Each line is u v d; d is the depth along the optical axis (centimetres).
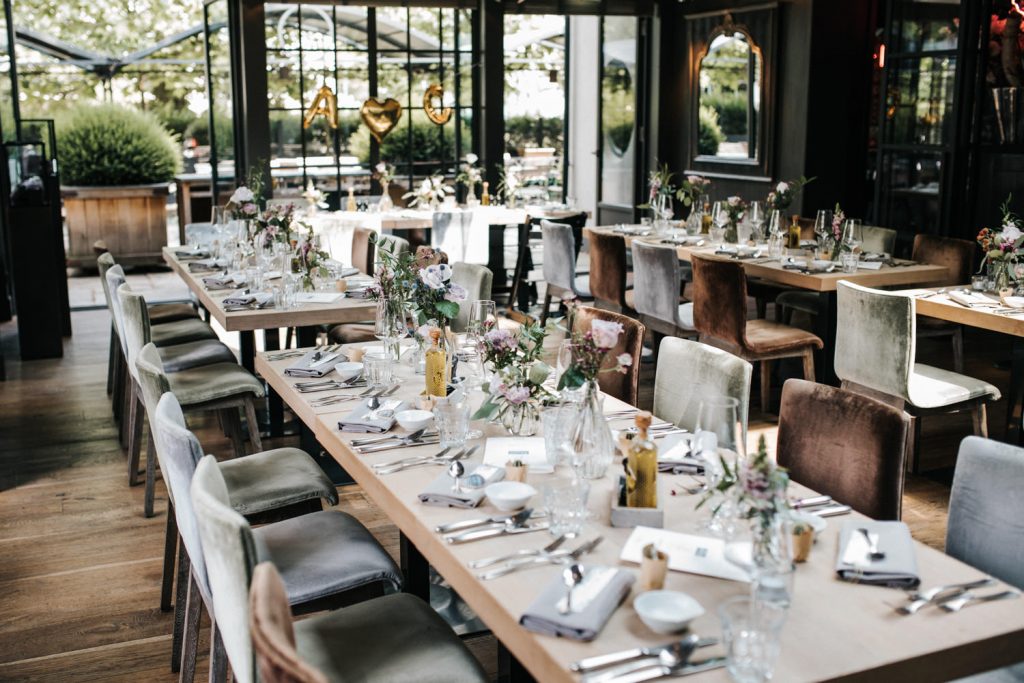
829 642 172
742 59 917
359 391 335
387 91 929
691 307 616
